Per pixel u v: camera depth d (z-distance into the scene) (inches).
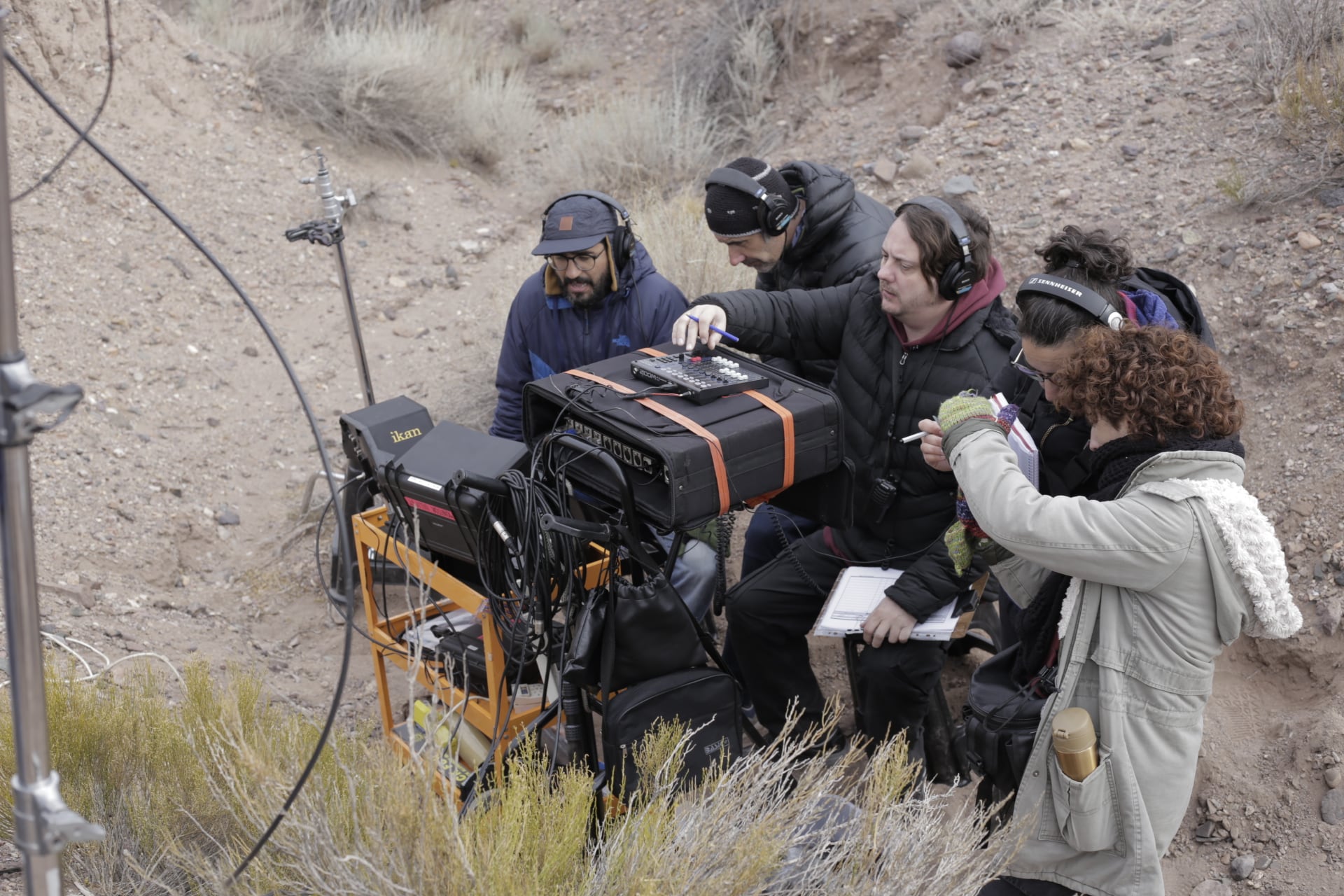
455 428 115.9
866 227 141.2
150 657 145.7
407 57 327.6
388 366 240.7
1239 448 86.7
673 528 99.9
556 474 108.7
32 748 61.8
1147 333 86.5
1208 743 129.0
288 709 143.2
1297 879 114.3
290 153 298.4
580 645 104.4
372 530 123.9
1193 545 82.9
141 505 187.3
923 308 115.4
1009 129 239.0
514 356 155.3
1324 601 131.5
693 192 285.4
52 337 220.8
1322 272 166.6
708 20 353.4
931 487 122.1
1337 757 119.0
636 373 114.3
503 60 376.8
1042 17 265.7
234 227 269.7
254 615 170.2
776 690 136.3
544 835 91.9
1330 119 191.5
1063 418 104.1
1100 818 88.0
